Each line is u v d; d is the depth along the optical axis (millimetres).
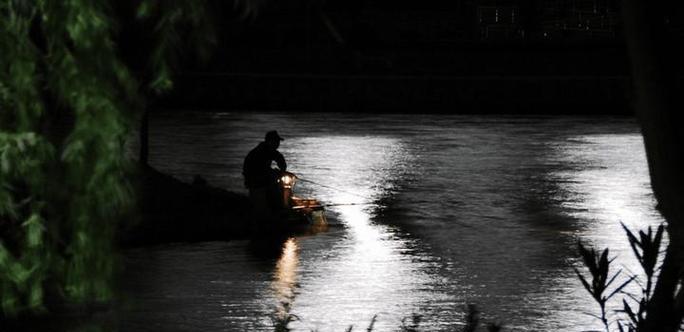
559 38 94938
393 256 26391
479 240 29062
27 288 4855
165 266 24438
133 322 18938
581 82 84688
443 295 21969
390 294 22000
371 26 90688
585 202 37344
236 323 19266
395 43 91875
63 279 4957
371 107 85375
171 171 44938
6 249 4836
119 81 4840
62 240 4922
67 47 4766
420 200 37281
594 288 7852
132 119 4887
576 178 44625
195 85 85625
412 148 56688
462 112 85250
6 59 4711
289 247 27375
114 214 4957
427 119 78188
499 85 85188
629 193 39875
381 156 52562
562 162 50844
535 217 33562
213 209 29203
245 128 67688
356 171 46219
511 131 68312
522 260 26062
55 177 4840
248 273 23922
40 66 4758
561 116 82062
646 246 7457
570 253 27047
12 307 4871
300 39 90375
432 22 93750
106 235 4969
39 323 15992
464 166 48656
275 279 23344
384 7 91938
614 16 94062
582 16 95312
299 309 20547
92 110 4777
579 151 56094
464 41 92312
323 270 24484
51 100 4793
